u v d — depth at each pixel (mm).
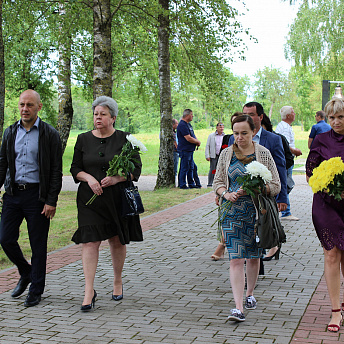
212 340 3961
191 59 14945
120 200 4773
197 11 13523
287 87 95000
